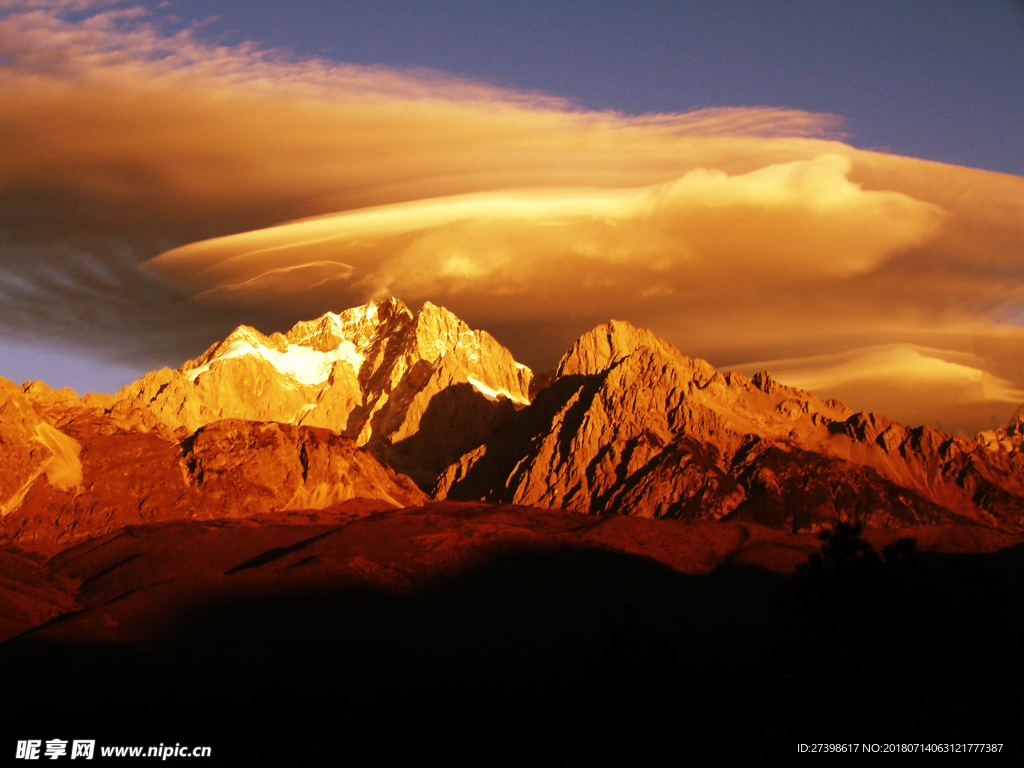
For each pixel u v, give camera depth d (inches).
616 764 2561.5
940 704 2384.4
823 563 2566.4
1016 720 2301.9
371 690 4362.7
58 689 4249.5
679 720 2753.4
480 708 3176.7
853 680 2471.7
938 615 2440.9
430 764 2691.9
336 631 5369.1
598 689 2982.3
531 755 2679.6
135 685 4377.5
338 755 2824.8
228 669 4704.7
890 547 2566.4
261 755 2861.7
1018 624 2495.1
